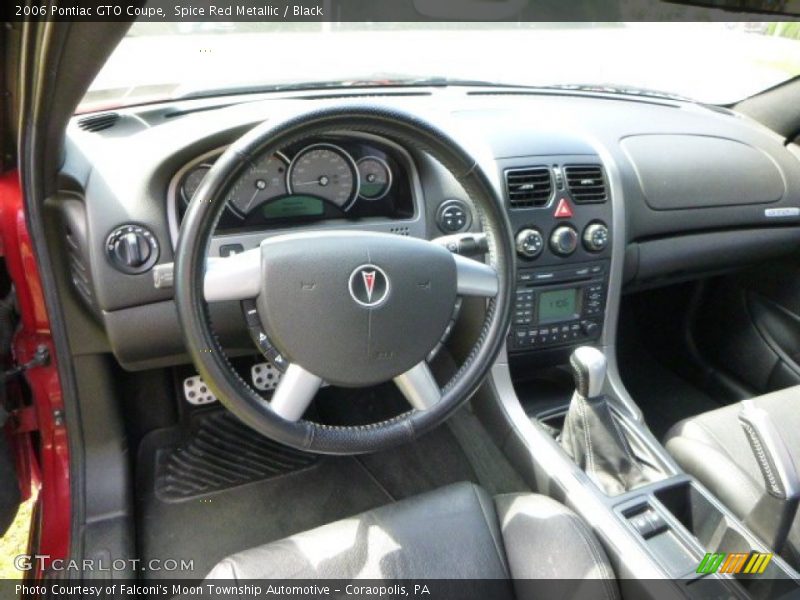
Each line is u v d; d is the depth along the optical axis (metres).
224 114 1.33
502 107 1.74
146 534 1.56
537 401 1.63
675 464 1.36
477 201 1.09
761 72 2.13
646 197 1.77
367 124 0.98
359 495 1.70
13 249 1.28
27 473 1.53
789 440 1.41
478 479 1.66
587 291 1.60
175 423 1.78
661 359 2.40
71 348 1.40
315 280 0.96
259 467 1.74
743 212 1.92
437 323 1.05
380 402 1.91
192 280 0.91
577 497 1.26
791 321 1.99
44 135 0.93
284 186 1.33
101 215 1.20
